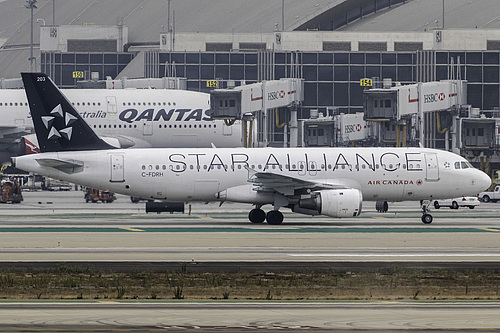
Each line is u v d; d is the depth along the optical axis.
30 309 111.06
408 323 102.06
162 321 102.44
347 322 102.62
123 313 108.19
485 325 100.88
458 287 134.12
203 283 136.50
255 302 119.56
